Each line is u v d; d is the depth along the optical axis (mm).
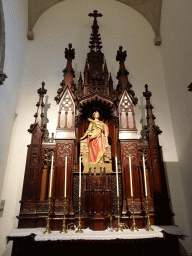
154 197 4398
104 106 5414
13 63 5484
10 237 3582
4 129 4855
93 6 7637
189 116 5031
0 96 4562
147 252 3814
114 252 3828
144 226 4148
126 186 4438
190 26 5117
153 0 7285
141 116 6020
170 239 3863
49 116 5816
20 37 6172
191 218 4852
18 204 4910
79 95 5297
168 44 6469
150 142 4863
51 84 6254
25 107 5902
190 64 5043
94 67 5648
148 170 4688
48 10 7480
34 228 4016
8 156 5285
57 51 6785
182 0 5633
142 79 6535
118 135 4926
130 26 7402
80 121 5527
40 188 4391
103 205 4051
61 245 3771
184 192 5191
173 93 5945
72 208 4188
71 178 4434
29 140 5535
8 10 5102
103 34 7164
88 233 3643
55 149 4641
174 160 5559
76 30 7176
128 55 6883
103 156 4824
